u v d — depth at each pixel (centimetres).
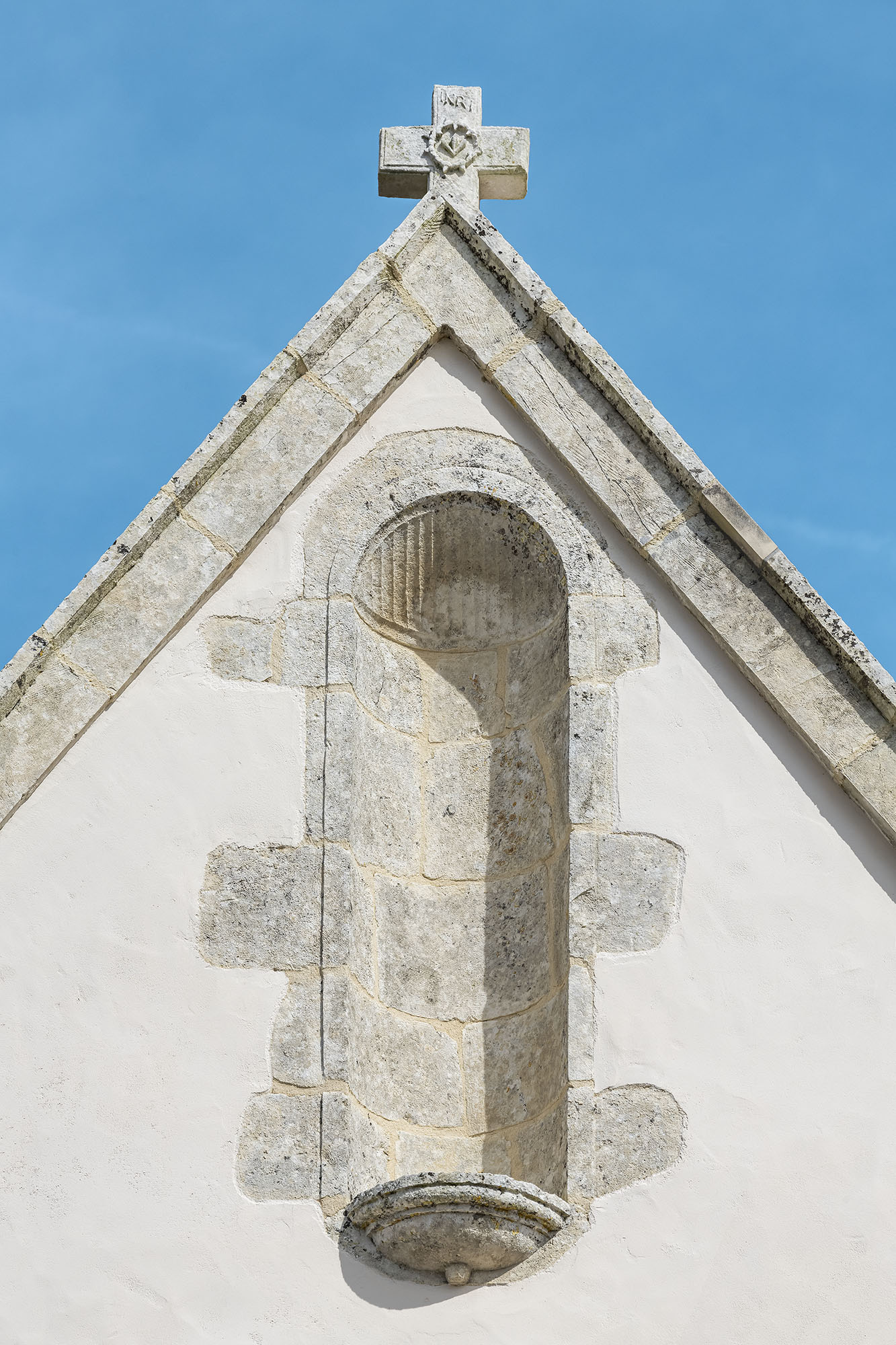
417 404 713
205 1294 587
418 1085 655
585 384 713
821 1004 625
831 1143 607
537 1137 636
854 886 642
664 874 642
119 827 645
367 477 701
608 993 625
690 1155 605
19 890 636
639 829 648
